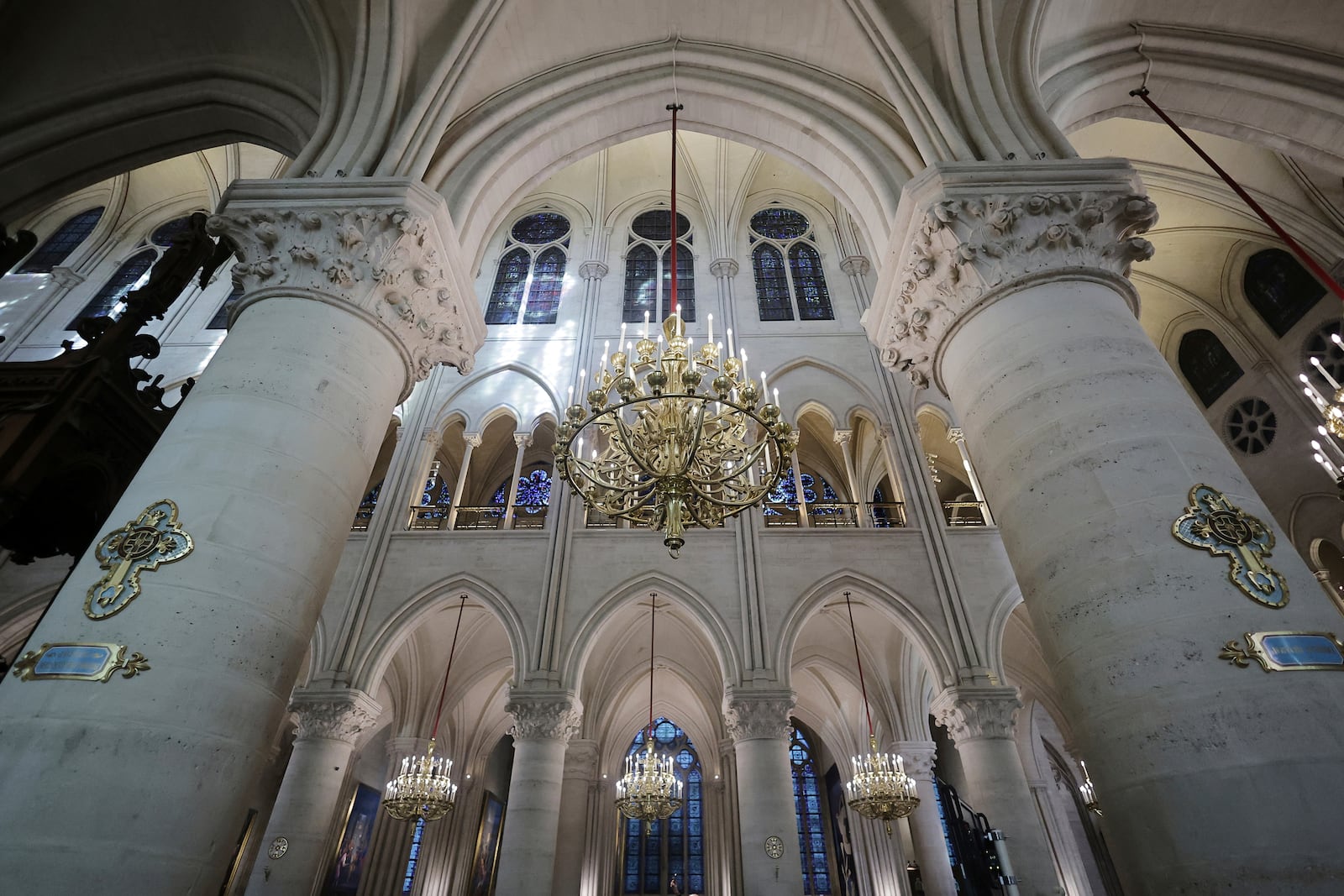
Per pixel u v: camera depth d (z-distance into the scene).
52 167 9.43
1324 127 9.45
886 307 7.79
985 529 13.59
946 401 15.88
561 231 20.44
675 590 13.03
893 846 17.25
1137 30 9.17
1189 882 3.82
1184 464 4.92
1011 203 6.34
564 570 13.31
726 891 17.00
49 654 4.30
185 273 7.24
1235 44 9.25
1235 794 3.82
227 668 4.52
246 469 5.16
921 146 7.61
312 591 5.30
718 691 17.78
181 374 16.72
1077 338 5.68
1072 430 5.29
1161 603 4.44
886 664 16.61
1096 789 4.52
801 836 21.41
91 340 6.52
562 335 17.38
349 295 6.31
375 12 7.76
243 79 9.19
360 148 7.28
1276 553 4.55
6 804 3.78
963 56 7.66
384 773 20.44
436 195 6.93
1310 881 3.52
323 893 16.73
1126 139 13.12
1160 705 4.19
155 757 4.07
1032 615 5.27
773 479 5.75
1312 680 4.03
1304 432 14.48
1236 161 13.00
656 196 20.91
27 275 19.41
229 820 4.37
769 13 9.29
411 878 18.19
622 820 21.23
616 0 9.25
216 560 4.75
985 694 11.70
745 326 17.45
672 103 10.03
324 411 5.75
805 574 13.15
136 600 4.50
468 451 15.53
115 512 5.02
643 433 5.76
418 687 16.42
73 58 9.19
